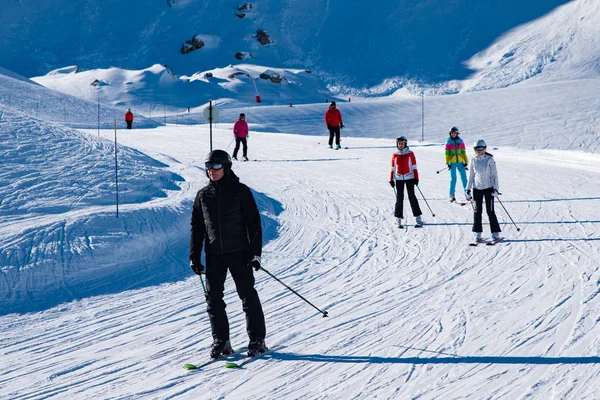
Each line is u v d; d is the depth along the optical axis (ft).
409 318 19.57
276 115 214.90
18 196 34.83
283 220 39.29
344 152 75.66
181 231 34.04
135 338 18.80
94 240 29.22
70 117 146.51
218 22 485.97
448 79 402.52
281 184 53.93
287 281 25.27
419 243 31.83
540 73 376.48
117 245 29.32
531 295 21.33
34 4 494.59
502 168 59.21
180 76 405.80
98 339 18.79
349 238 33.86
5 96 149.38
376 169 61.57
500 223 35.76
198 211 16.94
